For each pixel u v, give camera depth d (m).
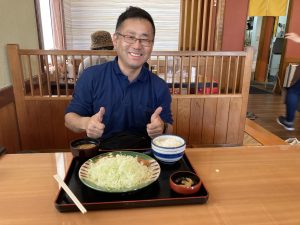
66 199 0.74
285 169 0.96
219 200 0.77
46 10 3.57
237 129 2.84
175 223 0.67
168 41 5.17
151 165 0.89
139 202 0.73
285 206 0.75
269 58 7.33
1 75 2.19
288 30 5.66
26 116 2.44
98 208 0.72
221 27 4.59
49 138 2.52
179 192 0.77
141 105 1.33
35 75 2.90
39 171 0.91
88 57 2.64
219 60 3.19
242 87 2.71
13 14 2.43
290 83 5.46
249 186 0.84
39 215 0.70
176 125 2.71
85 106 1.32
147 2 4.94
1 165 0.95
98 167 0.83
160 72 3.71
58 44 3.91
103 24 5.04
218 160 1.02
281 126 3.87
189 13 4.67
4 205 0.73
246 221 0.68
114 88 1.30
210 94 2.69
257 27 7.66
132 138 1.17
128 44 1.15
